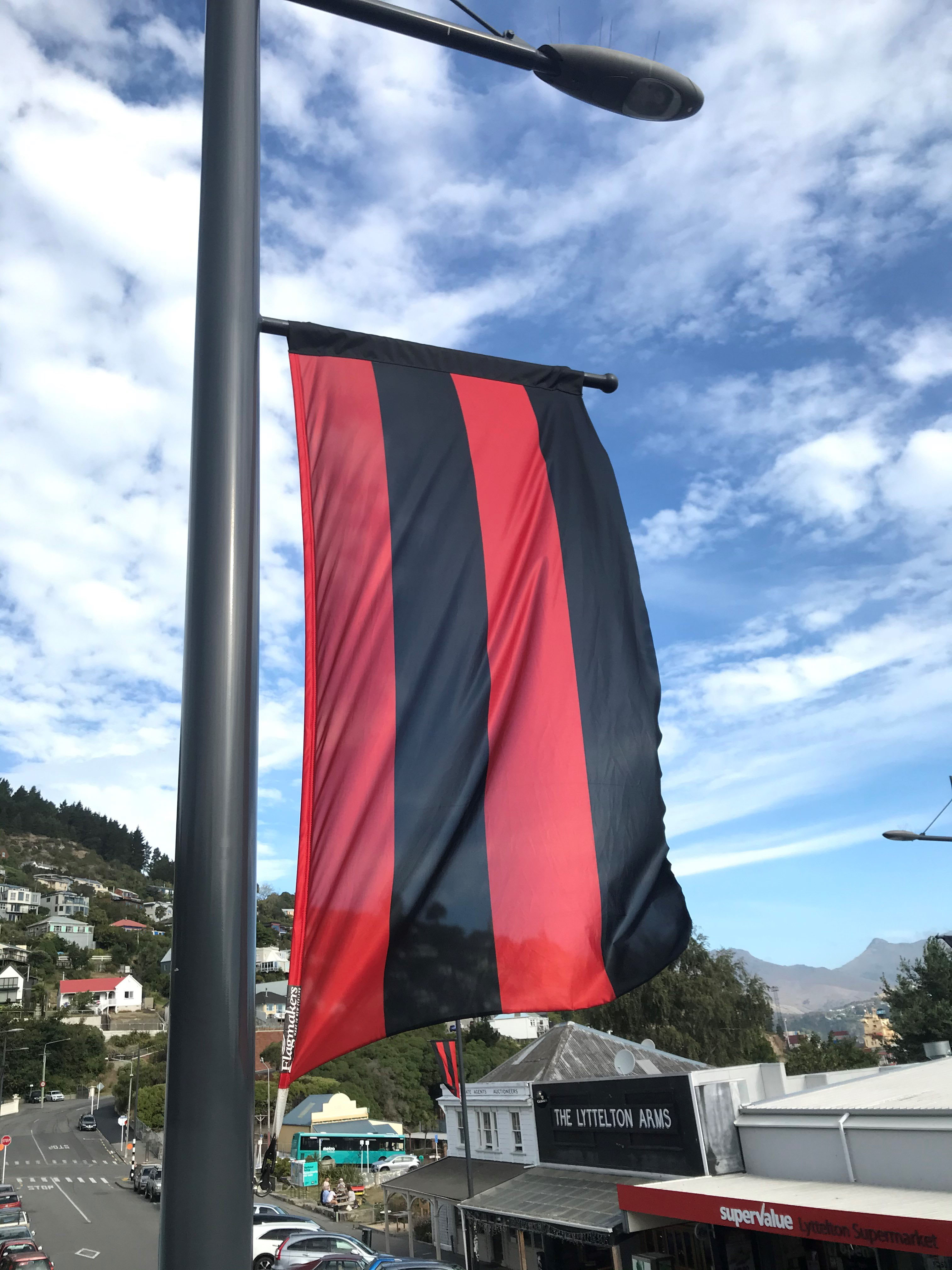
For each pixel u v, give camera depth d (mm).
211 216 2645
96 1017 132375
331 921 3230
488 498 4016
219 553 2344
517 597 3906
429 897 3369
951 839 19250
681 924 3781
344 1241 25891
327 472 3746
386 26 3234
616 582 4133
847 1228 13969
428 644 3668
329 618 3580
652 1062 28406
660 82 3570
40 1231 36594
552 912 3555
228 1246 1903
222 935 2086
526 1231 25766
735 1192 17109
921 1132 15227
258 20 2902
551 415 4309
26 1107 102062
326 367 3914
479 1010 3309
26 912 179625
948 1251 12508
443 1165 33031
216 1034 2020
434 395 4102
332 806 3365
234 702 2248
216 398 2477
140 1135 73938
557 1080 26734
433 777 3529
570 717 3869
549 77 3566
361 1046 3107
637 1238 20531
